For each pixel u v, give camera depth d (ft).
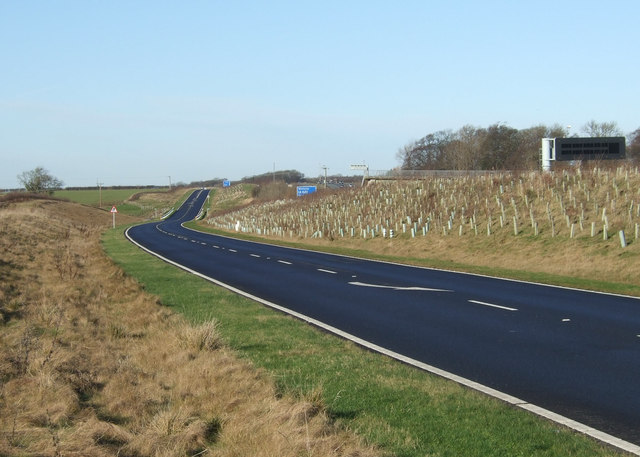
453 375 28.50
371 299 54.80
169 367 29.50
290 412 21.15
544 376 28.12
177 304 51.11
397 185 185.68
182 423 21.03
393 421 21.39
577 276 77.05
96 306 49.08
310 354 32.24
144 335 38.63
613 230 90.48
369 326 41.57
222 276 75.82
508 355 32.55
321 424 20.30
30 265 77.82
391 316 45.60
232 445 19.34
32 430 20.15
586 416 22.36
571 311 47.29
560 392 25.50
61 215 290.15
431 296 56.39
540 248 94.32
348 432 20.03
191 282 67.46
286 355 31.96
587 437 20.11
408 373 28.17
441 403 23.41
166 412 22.03
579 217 100.68
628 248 81.92
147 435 20.03
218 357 30.17
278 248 135.13
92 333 38.37
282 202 279.49
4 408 22.74
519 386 26.50
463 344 35.53
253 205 330.75
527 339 36.70
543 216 109.09
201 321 42.11
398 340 36.86
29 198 320.09
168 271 80.53
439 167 332.39
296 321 42.78
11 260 78.28
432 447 18.93
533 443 19.20
